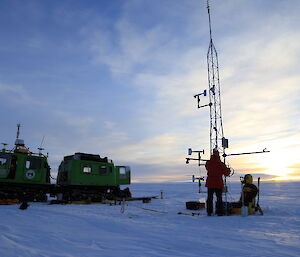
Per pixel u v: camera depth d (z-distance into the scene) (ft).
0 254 11.60
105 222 23.30
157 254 12.64
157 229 20.06
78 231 18.83
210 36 53.42
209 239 16.31
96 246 14.07
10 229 18.43
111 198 59.36
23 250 12.44
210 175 30.60
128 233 18.37
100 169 59.16
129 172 66.13
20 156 50.31
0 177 47.93
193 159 34.73
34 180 50.83
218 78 49.70
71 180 55.36
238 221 24.43
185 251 13.38
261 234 18.04
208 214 30.12
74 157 57.31
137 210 37.47
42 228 19.61
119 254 12.48
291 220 24.48
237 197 67.82
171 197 81.41
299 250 13.66
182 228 20.54
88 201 53.01
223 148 40.16
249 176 32.40
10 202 45.47
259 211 30.96
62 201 48.98
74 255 12.10
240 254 12.84
